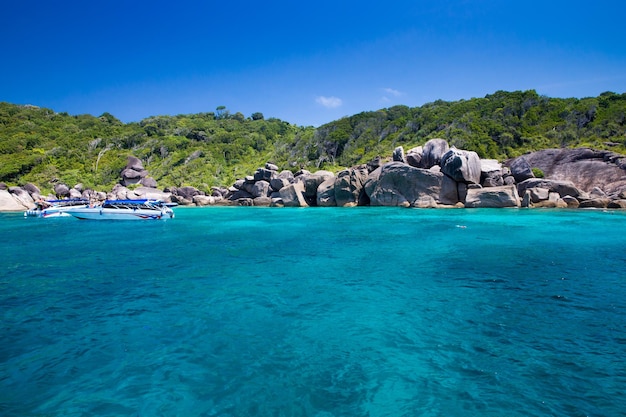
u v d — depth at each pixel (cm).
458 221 2486
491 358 664
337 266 1343
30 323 859
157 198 5156
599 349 689
